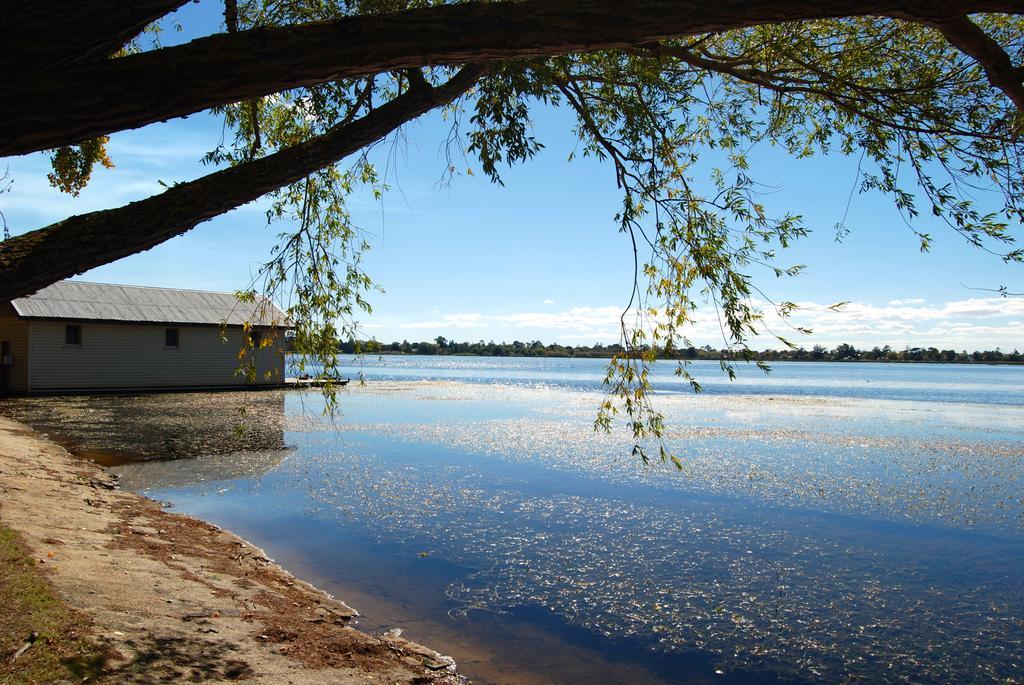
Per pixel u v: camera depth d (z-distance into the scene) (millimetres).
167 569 6371
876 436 21547
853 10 2332
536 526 9820
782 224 3818
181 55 2244
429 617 6379
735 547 8930
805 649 5926
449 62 2543
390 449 17125
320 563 7906
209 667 4316
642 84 4910
